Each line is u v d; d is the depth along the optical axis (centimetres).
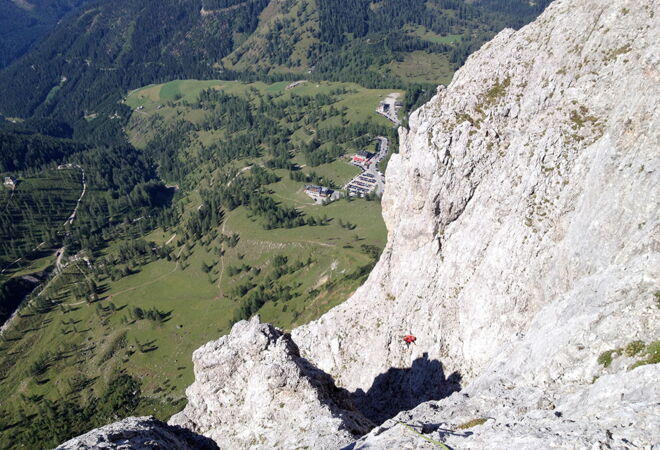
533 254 6159
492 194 7075
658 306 3547
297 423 5438
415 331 7725
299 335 9794
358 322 8912
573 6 7106
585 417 3084
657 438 2567
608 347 3638
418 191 7819
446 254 7688
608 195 5262
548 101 6806
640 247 4431
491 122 7356
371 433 4297
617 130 5444
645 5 5925
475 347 6706
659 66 5312
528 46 7512
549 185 6219
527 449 2966
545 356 4134
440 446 3459
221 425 6341
